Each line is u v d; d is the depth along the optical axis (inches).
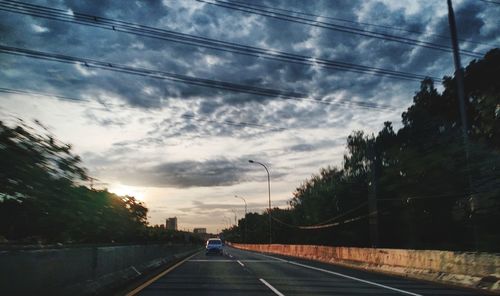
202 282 655.8
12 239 426.3
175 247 1476.4
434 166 1300.4
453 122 1437.0
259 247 2979.8
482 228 843.4
